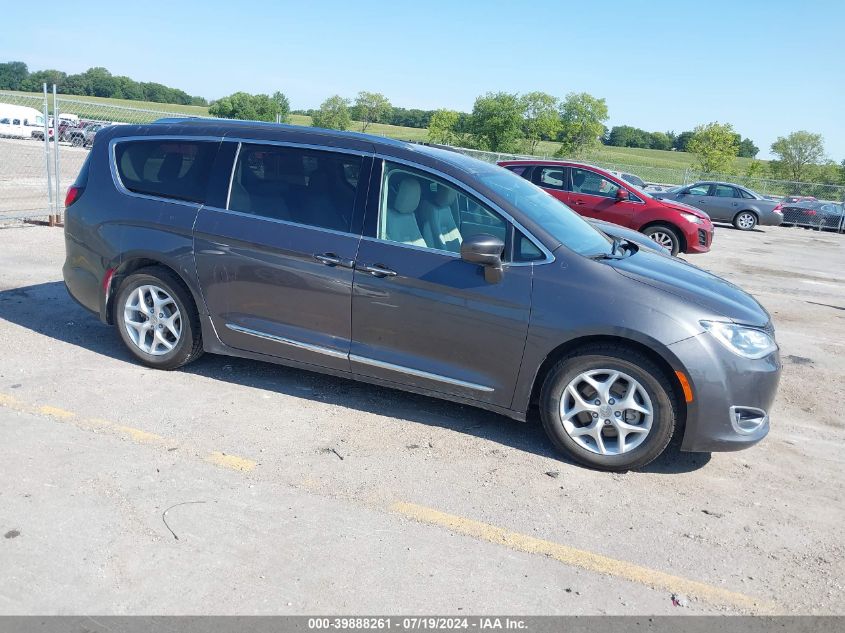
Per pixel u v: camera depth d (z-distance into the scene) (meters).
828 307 9.86
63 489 3.41
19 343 5.38
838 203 26.20
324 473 3.78
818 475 4.32
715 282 4.50
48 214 11.01
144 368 5.06
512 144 54.38
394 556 3.11
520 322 4.06
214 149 4.84
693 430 3.94
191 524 3.22
